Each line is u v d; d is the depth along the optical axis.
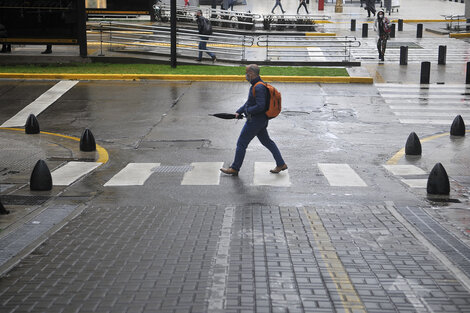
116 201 9.98
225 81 23.05
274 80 23.09
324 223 8.52
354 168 12.34
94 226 8.50
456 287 6.16
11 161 13.03
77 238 7.93
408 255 7.12
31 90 21.31
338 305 5.73
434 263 6.85
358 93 20.97
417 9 54.22
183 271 6.65
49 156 13.50
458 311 5.60
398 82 22.97
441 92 21.17
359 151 13.83
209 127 16.23
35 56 25.91
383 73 24.73
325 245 7.52
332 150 13.91
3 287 6.27
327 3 59.22
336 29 39.72
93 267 6.81
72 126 16.56
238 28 38.25
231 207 9.46
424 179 11.39
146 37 32.03
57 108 18.73
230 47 31.70
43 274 6.62
